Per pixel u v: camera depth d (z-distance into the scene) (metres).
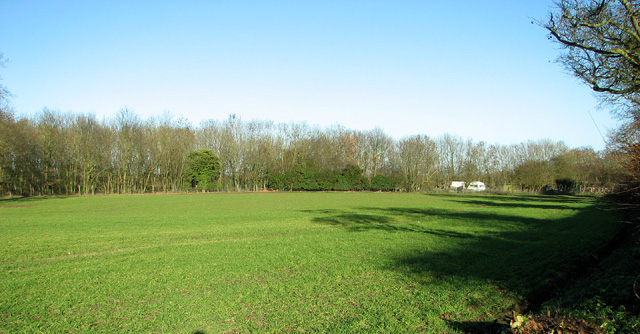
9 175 63.88
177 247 17.88
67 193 71.56
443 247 17.39
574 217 30.19
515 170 91.75
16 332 7.96
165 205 45.47
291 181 88.56
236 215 33.53
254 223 27.59
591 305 7.88
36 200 55.22
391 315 8.66
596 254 15.50
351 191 91.12
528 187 88.50
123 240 19.95
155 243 19.03
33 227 25.25
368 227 25.31
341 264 14.04
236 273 12.82
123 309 9.31
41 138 67.19
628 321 6.71
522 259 14.41
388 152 100.31
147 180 78.50
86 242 19.36
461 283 11.23
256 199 58.47
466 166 102.88
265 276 12.38
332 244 18.55
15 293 10.72
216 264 14.20
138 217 31.67
